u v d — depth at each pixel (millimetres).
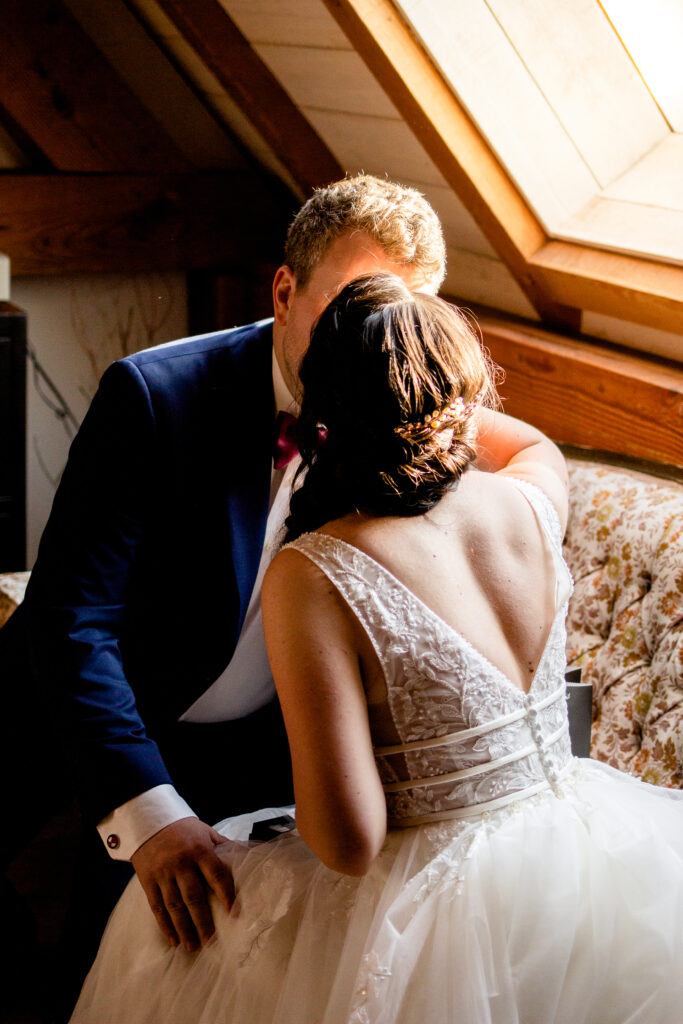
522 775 1277
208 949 1318
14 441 3068
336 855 1121
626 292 2318
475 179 2451
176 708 1768
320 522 1275
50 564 1623
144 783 1470
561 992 1172
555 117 2357
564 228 2500
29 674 1817
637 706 2018
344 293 1277
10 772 1843
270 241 3854
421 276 1621
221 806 1834
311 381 1260
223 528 1670
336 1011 1147
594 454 2443
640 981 1186
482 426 1693
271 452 1702
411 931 1160
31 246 3445
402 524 1247
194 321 3969
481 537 1297
